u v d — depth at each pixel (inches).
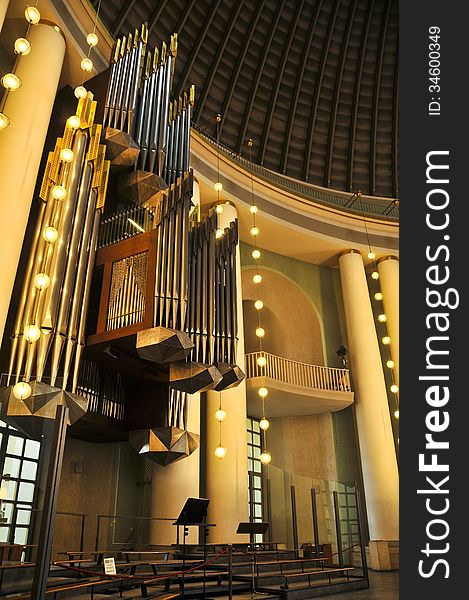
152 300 288.8
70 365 270.2
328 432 578.9
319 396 540.1
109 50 433.1
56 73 356.2
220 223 516.1
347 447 572.7
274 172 664.4
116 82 374.9
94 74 412.5
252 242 611.5
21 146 310.0
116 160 354.0
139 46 409.1
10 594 175.9
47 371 257.8
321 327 621.9
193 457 382.6
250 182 568.4
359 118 691.4
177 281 300.4
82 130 330.3
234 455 432.8
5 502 203.9
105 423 331.6
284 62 638.5
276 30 626.5
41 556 152.6
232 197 543.5
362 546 380.8
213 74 608.7
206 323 318.0
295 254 637.3
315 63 656.4
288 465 577.6
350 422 586.6
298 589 298.8
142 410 347.9
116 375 349.4
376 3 644.1
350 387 566.9
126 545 359.3
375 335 586.9
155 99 399.2
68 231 292.4
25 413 241.3
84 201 312.7
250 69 632.4
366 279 621.0
